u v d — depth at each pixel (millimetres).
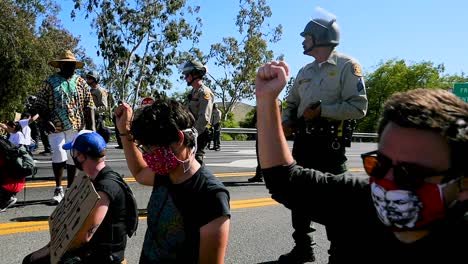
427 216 1241
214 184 2248
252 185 8211
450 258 1228
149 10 33688
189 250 2203
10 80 27297
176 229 2223
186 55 36125
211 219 2180
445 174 1207
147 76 35938
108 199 2891
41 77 28422
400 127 1253
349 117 3758
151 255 2289
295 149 3945
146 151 2266
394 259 1327
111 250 2891
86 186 2891
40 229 5012
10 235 4777
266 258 4328
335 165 3818
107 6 33250
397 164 1249
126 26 34062
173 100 2307
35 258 3139
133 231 3109
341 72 3818
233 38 41250
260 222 5629
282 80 1540
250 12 40688
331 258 1520
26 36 27812
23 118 10188
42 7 37219
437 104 1221
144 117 2205
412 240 1302
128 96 36594
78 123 6070
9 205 5773
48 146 12984
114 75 34781
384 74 58438
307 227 3947
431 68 56875
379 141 1332
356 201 1461
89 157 3072
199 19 35656
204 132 5879
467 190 1222
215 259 2176
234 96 42156
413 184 1222
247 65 41156
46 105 5961
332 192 1508
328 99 3844
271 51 41875
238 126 39688
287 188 1564
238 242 4789
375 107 57625
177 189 2240
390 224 1297
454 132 1186
